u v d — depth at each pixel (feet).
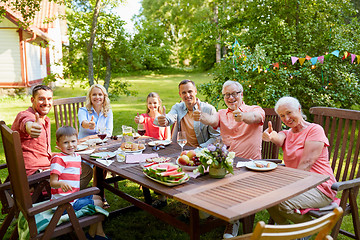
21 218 7.93
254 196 6.38
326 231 5.60
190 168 8.05
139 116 13.70
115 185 13.62
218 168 7.50
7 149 7.63
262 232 4.67
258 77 20.08
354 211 8.23
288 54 20.95
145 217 11.43
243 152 10.48
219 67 20.97
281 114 8.87
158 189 6.86
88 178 11.53
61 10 53.72
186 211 11.15
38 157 10.66
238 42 21.20
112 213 11.33
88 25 28.96
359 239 8.42
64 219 7.78
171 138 13.75
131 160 9.11
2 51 39.63
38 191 9.49
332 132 9.96
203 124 12.27
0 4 35.94
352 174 9.24
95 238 8.81
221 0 24.13
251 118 9.89
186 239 10.02
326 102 20.06
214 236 10.12
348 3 23.21
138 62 31.76
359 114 9.20
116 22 29.09
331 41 21.54
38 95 10.78
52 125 25.52
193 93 12.17
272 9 22.94
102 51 29.81
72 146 8.86
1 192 9.32
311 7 22.54
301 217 8.00
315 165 8.57
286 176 7.58
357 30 22.31
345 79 20.98
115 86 32.24
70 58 30.55
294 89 20.67
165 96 42.88
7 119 27.30
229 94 10.67
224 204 6.01
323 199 8.13
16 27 38.81
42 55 51.78
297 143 8.86
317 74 21.76
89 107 13.19
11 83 40.42
